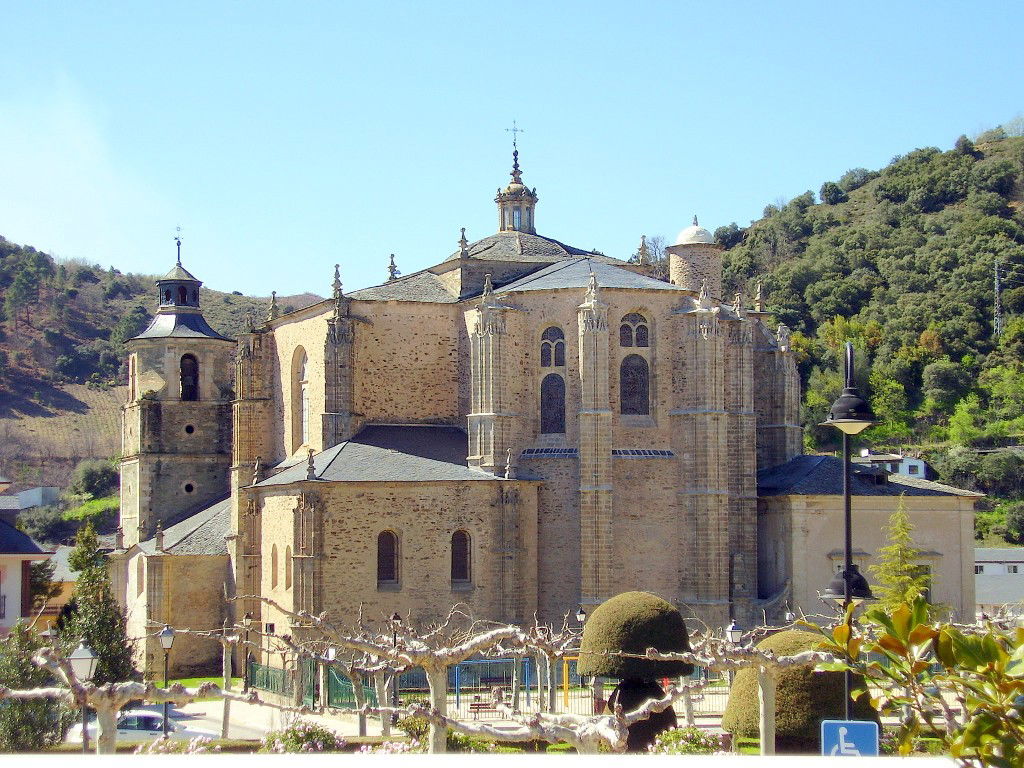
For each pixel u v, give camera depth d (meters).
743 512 85.44
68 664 34.28
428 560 78.19
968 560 87.44
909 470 135.12
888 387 161.50
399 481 78.19
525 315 84.00
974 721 20.08
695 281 91.44
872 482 88.44
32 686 49.62
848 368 42.28
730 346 86.44
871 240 194.62
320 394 89.69
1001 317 172.50
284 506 81.00
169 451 107.62
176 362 108.62
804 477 87.44
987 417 156.38
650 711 35.75
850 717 46.47
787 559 85.94
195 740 38.44
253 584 85.50
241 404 95.81
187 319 110.56
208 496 108.25
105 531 160.25
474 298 87.94
